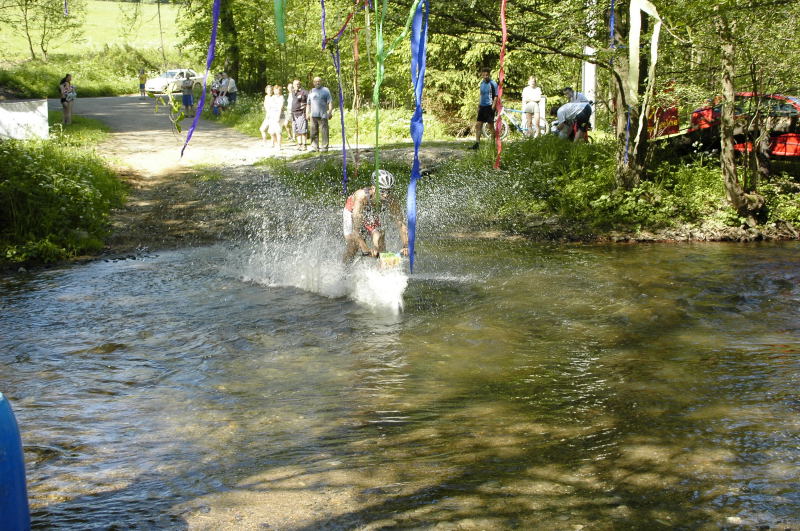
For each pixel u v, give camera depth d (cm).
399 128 2256
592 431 400
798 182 1301
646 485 325
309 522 298
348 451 382
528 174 1376
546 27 1107
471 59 2670
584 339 606
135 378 528
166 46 4909
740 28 998
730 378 493
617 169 1234
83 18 4709
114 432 419
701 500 308
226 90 2916
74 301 768
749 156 1234
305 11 2706
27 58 4456
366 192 787
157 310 722
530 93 1956
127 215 1270
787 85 1130
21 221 1048
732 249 1026
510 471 347
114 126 2498
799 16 1013
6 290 827
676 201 1200
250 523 299
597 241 1097
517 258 963
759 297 745
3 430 235
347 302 736
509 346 589
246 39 3194
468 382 502
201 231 1161
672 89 1140
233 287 811
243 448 390
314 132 1859
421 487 331
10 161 1145
